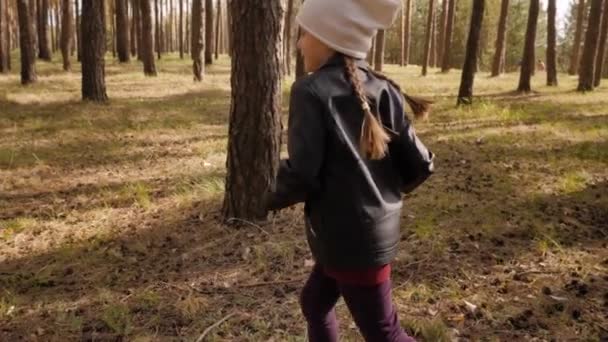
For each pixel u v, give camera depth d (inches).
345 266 86.2
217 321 148.5
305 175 80.3
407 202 243.6
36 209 253.9
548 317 147.4
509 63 2133.4
